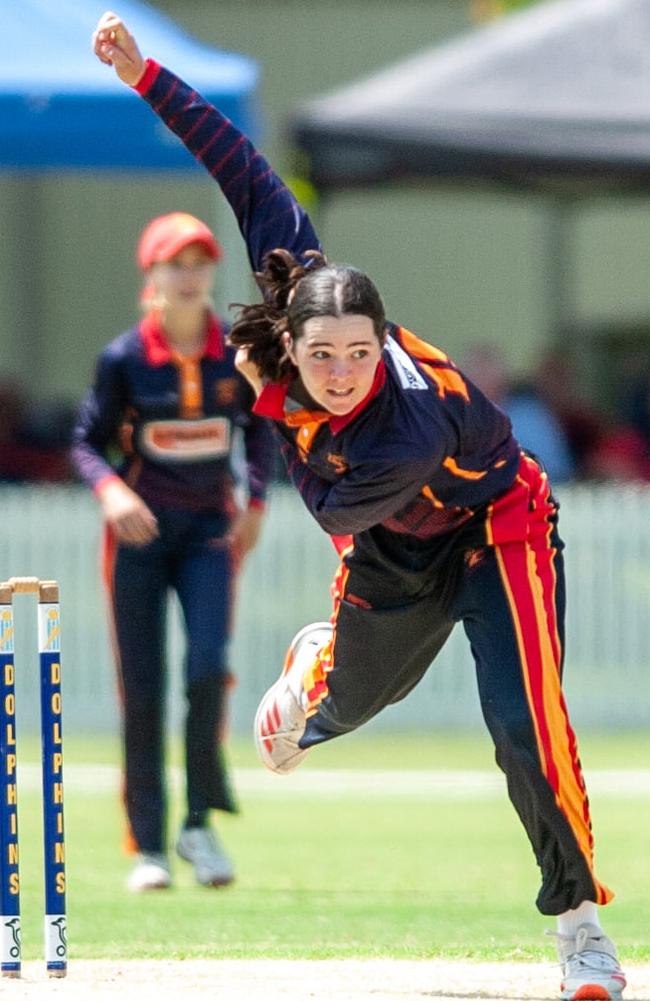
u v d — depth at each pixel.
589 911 18.05
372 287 16.08
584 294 70.75
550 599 17.69
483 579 17.73
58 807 18.20
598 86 44.69
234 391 25.50
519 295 70.94
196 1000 17.52
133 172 46.72
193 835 25.94
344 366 15.91
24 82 41.09
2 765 18.28
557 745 17.33
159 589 25.70
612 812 34.25
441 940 21.88
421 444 16.48
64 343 69.94
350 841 31.25
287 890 26.08
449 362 17.28
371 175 44.19
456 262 70.94
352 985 18.67
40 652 17.97
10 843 18.34
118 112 41.22
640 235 70.38
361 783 38.41
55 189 69.81
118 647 25.73
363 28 69.25
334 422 16.52
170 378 25.22
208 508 25.73
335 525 17.25
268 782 38.59
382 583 18.09
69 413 54.97
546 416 47.22
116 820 32.97
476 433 17.19
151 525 25.02
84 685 45.38
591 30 45.56
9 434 52.56
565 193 49.59
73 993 17.67
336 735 19.64
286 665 20.28
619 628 45.78
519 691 17.39
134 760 25.92
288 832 32.31
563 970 18.09
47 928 18.45
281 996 17.86
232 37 69.25
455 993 18.34
